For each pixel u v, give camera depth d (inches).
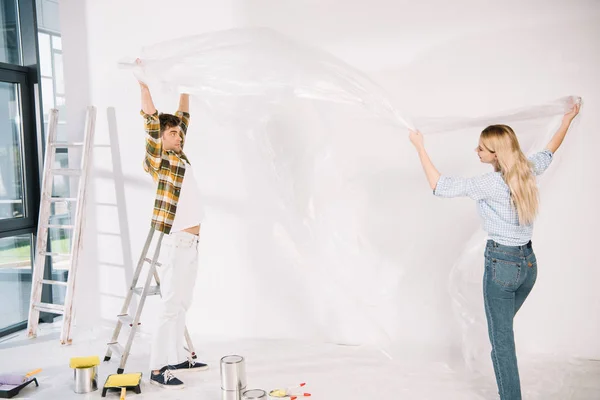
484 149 110.2
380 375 133.0
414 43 147.8
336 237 147.6
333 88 119.6
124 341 168.4
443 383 127.0
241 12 161.8
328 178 146.9
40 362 152.0
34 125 191.0
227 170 164.4
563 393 118.3
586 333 139.4
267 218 162.2
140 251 176.1
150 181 173.6
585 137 136.7
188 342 142.7
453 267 135.5
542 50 138.9
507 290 107.9
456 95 145.5
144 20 170.4
